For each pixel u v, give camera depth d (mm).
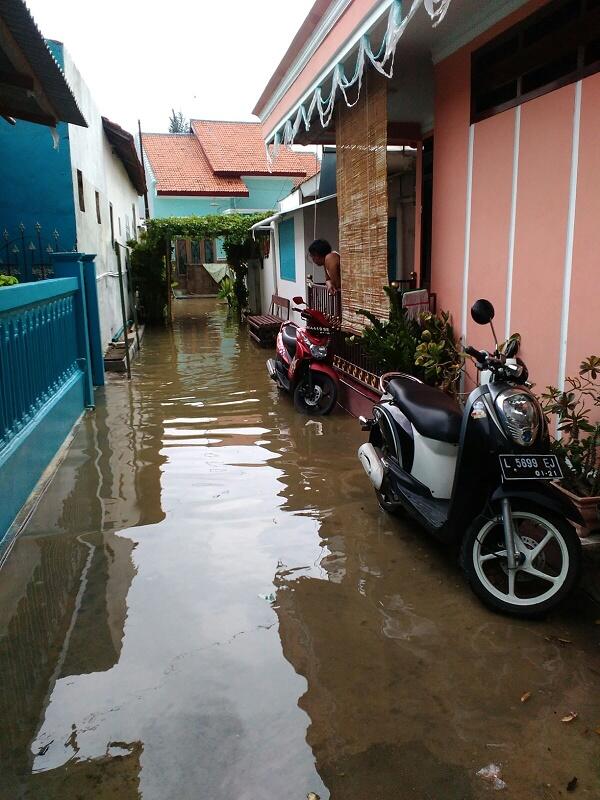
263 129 8898
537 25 4289
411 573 3492
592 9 3715
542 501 2895
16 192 8664
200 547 3797
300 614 3090
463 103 5145
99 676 2635
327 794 2047
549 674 2631
